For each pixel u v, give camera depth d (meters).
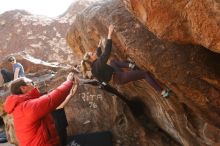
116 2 6.01
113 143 8.35
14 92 4.31
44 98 4.14
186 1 3.71
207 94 5.21
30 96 4.33
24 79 4.41
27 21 25.62
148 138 8.33
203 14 3.57
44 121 4.31
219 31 3.53
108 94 8.67
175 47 5.17
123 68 5.64
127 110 8.62
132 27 5.50
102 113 8.62
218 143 6.13
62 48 23.84
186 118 6.34
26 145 4.15
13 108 4.17
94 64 5.14
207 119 5.77
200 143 6.66
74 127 8.49
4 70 11.95
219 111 5.44
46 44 24.19
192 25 3.79
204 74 5.09
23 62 13.59
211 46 3.74
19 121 4.14
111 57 6.52
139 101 8.73
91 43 7.46
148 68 5.34
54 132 4.40
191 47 5.08
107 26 5.88
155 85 5.46
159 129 8.59
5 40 24.67
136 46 5.30
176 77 5.20
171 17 3.99
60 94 4.21
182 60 5.13
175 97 5.93
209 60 5.10
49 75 11.20
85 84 8.70
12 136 9.24
